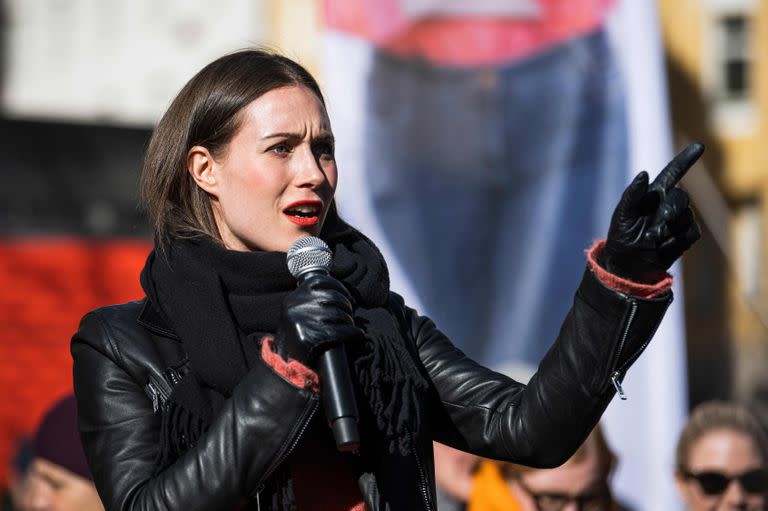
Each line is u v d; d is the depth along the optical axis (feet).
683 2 110.11
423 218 50.52
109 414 16.33
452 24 51.29
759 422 34.99
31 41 84.94
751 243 110.11
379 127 50.39
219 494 14.56
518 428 16.79
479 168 51.13
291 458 16.15
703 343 101.04
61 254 70.64
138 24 86.07
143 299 17.72
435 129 51.03
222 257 16.52
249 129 16.53
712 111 110.52
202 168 17.11
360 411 16.02
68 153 73.36
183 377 16.35
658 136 52.75
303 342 14.53
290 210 16.51
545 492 31.09
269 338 15.33
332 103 50.14
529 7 52.11
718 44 110.83
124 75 85.81
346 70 50.37
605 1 52.95
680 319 49.32
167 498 14.62
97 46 85.66
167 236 17.20
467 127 51.19
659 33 53.26
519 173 51.96
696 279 102.22
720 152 110.63
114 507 15.51
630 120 52.75
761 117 110.42
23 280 69.21
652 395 48.55
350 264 16.89
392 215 50.24
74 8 85.40
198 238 16.88
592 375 15.89
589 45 52.90
